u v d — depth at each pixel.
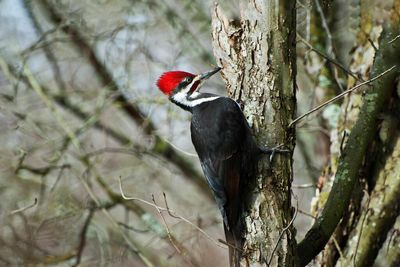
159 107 15.69
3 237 12.64
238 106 8.44
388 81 9.20
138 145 15.12
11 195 14.32
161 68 15.45
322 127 13.49
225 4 10.55
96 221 14.16
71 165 14.22
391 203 9.48
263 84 8.23
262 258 7.94
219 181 8.70
